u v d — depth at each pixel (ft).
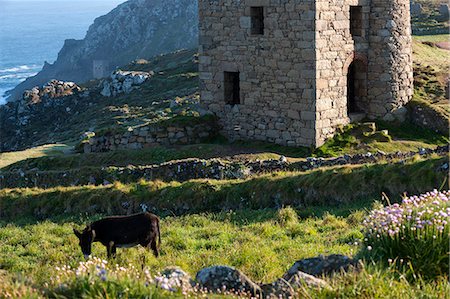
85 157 92.73
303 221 56.39
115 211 68.54
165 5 545.85
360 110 96.94
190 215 63.21
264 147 91.40
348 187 61.21
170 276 29.12
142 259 42.73
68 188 74.23
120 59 511.40
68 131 177.17
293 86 88.94
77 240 54.85
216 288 29.25
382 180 60.13
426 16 231.09
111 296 26.04
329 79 88.89
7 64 650.84
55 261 47.96
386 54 93.66
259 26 94.02
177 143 96.43
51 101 220.43
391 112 94.63
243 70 94.38
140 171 79.87
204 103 100.53
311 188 62.85
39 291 27.25
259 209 62.69
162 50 501.56
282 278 30.50
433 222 33.01
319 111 87.86
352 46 92.22
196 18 516.73
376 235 34.24
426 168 58.44
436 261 31.58
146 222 44.52
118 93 208.95
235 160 82.53
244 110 95.30
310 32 86.07
